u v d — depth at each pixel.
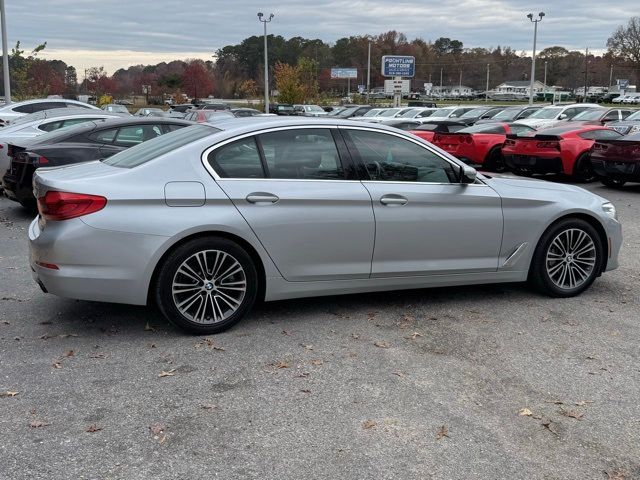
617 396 3.89
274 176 4.78
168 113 37.50
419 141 5.25
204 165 4.62
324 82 103.50
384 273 5.11
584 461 3.20
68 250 4.32
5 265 6.73
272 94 77.94
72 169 4.96
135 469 3.04
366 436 3.38
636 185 13.92
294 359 4.34
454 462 3.15
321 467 3.09
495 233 5.41
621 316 5.34
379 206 4.99
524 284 6.28
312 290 4.95
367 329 4.94
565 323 5.16
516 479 3.03
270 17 43.19
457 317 5.25
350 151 5.00
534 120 22.58
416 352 4.51
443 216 5.20
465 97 111.38
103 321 5.02
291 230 4.76
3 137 11.24
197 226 4.49
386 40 124.44
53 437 3.31
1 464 3.05
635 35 94.19
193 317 4.67
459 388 3.96
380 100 88.88
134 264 4.40
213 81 85.69
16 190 9.05
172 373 4.09
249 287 4.76
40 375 4.04
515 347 4.64
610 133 14.33
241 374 4.10
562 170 13.84
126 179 4.47
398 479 3.01
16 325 4.92
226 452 3.20
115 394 3.80
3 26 25.36
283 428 3.44
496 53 132.12
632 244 8.18
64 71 81.31
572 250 5.77
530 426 3.52
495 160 16.06
